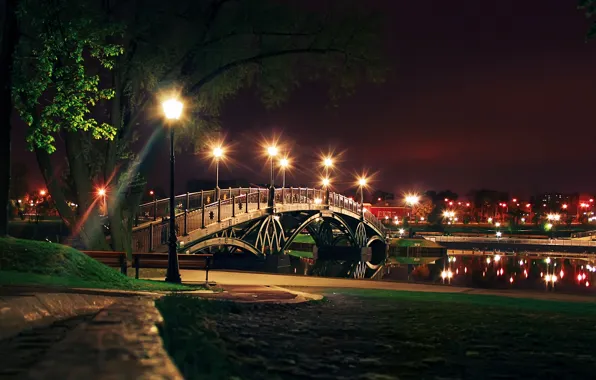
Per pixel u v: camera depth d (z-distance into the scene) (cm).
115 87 2650
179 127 2872
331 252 8856
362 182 8712
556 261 9662
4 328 808
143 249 3575
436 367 833
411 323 1338
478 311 1702
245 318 1214
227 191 4931
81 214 2689
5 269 1551
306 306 1652
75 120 1930
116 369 492
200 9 2670
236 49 2805
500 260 9888
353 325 1252
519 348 1025
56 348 582
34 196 13300
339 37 2766
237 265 5384
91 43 1938
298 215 6794
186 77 2780
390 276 6406
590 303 2159
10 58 1872
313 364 805
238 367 695
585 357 952
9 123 1884
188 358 661
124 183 2794
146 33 2609
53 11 1834
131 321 790
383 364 835
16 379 474
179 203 4384
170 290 1792
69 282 1521
